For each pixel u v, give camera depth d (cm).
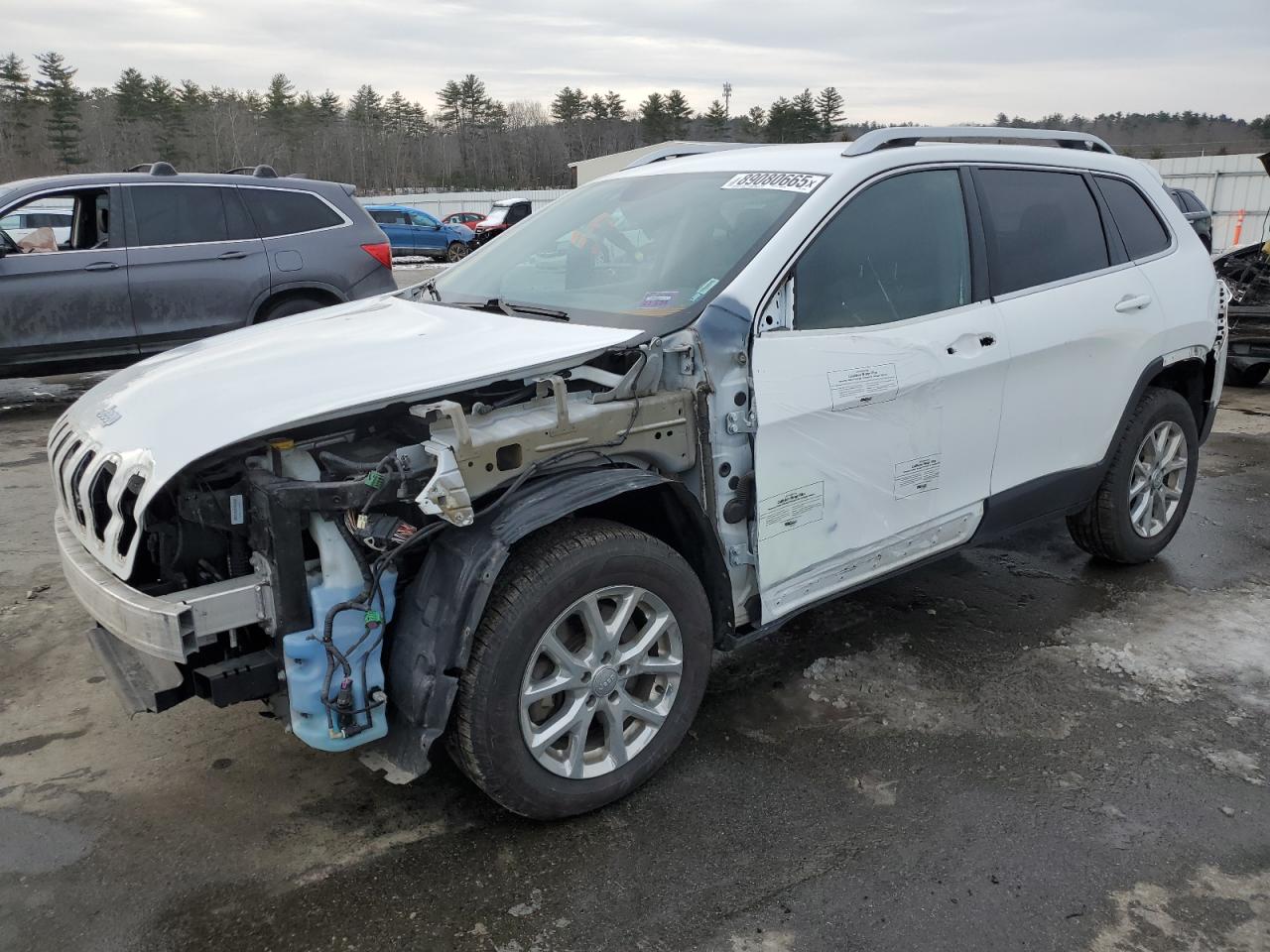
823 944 231
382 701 248
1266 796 290
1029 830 274
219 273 825
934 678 362
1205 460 692
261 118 8588
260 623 242
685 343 283
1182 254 450
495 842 269
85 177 794
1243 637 397
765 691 352
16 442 734
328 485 230
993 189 373
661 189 373
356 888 251
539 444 256
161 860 262
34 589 444
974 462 363
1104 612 423
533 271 372
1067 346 384
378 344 301
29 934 235
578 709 269
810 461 308
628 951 229
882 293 330
